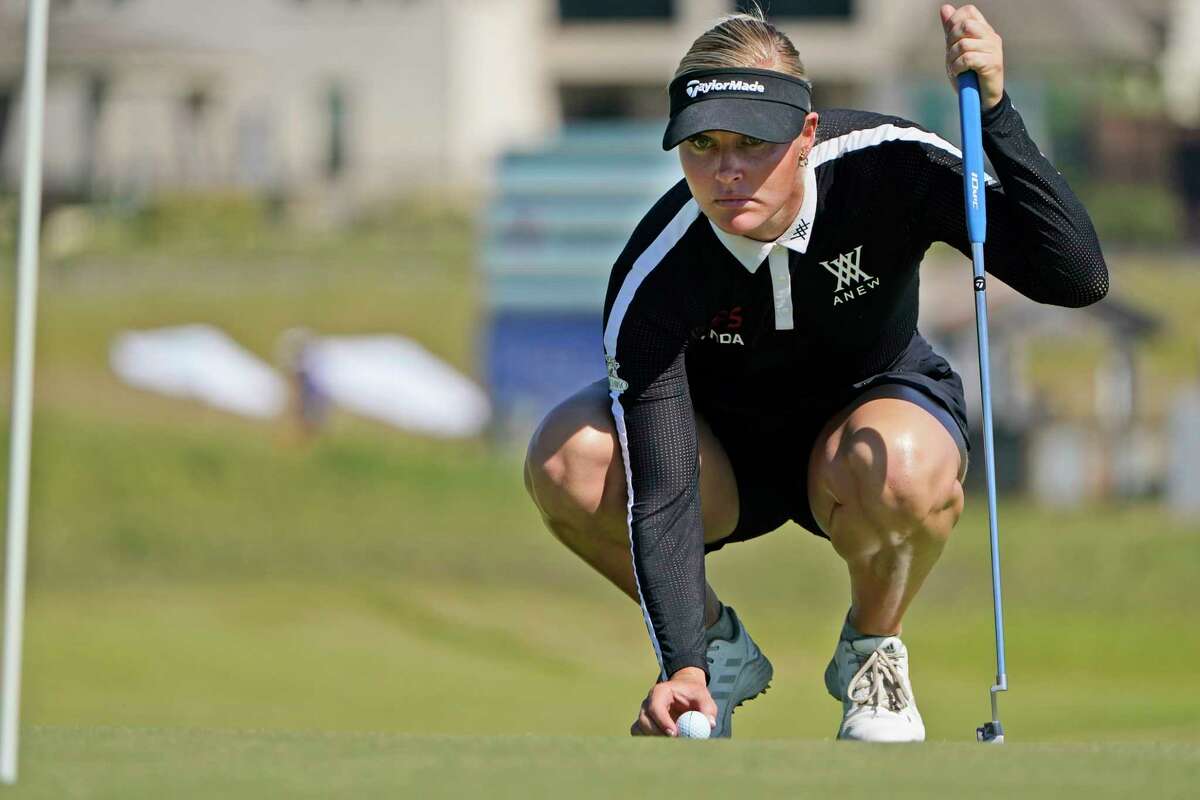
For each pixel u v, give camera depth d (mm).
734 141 11523
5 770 8680
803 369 13031
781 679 44875
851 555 12766
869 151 12203
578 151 71938
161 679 42156
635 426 12367
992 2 118125
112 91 123875
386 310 92750
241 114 125062
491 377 73625
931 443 12391
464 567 61438
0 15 124500
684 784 8578
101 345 86250
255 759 9336
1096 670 48219
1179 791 8414
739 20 11820
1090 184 102500
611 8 133750
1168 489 67250
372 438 76125
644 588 12258
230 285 96188
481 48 126875
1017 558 60219
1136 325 70250
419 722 34719
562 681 44938
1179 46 123000
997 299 70188
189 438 73188
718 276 12180
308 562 61500
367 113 124625
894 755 9422
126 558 60812
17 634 8805
